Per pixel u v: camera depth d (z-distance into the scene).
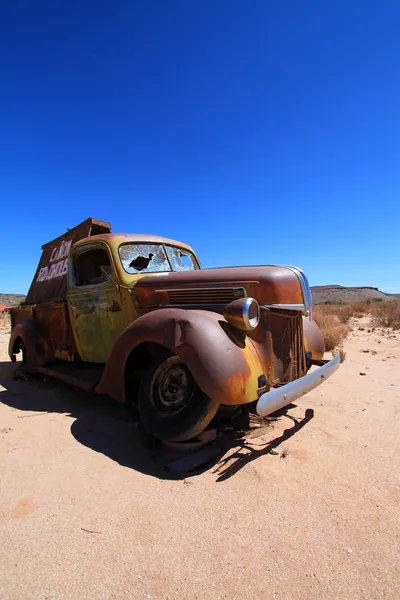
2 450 3.34
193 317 3.15
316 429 3.78
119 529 2.28
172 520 2.36
